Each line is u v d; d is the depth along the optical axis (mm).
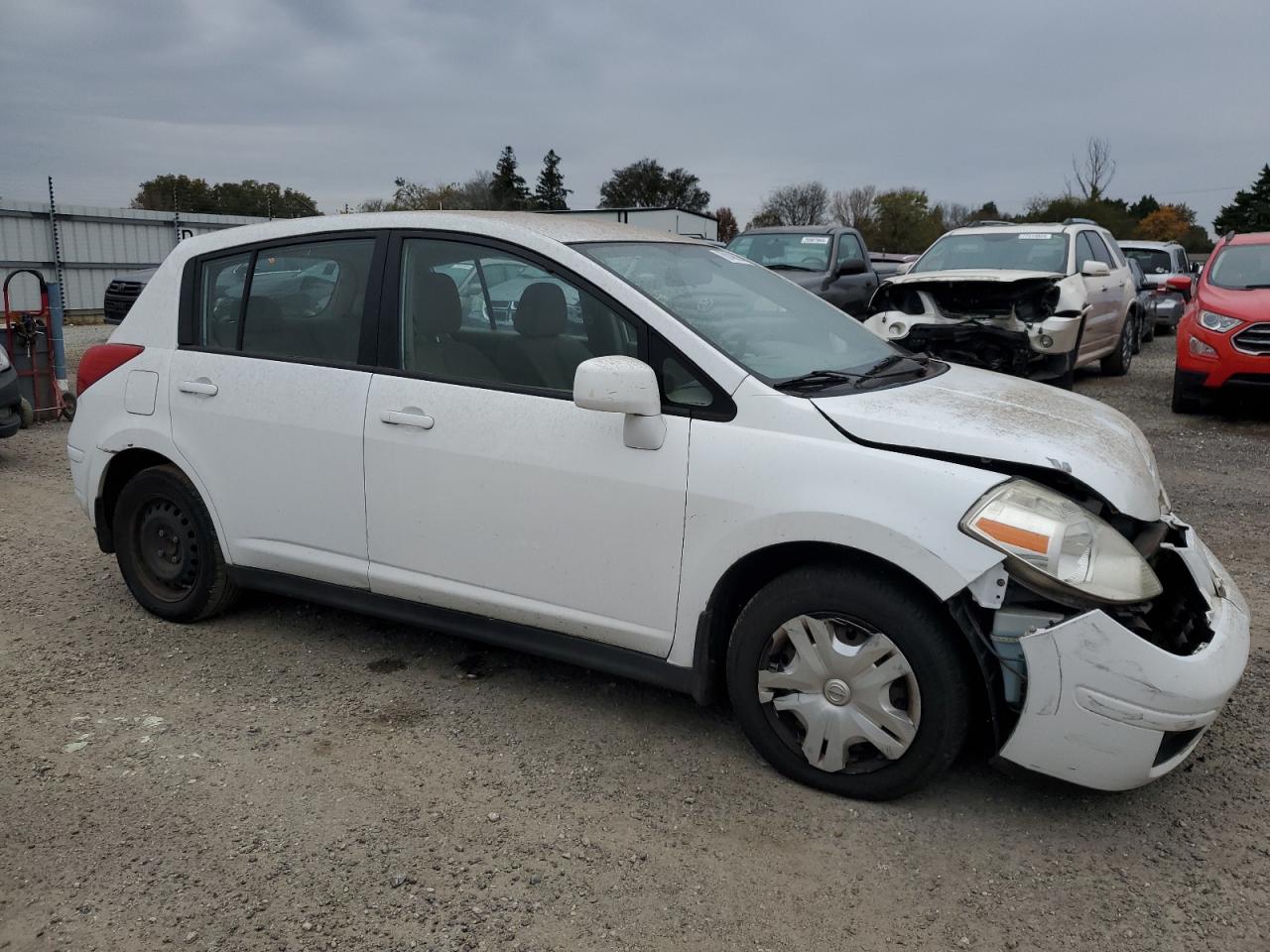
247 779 3271
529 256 3600
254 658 4238
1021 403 3471
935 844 2949
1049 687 2809
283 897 2686
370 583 3939
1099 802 3170
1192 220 75562
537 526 3494
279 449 4055
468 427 3598
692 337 3297
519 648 3676
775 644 3195
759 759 3428
